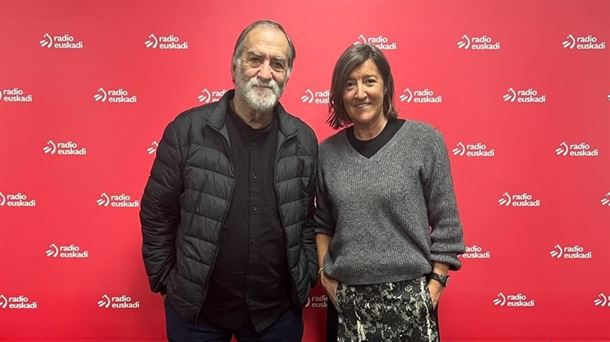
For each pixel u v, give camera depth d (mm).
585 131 1841
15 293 1839
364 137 1411
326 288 1463
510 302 1862
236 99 1370
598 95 1839
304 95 1833
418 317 1328
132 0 1814
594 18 1829
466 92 1835
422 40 1828
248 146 1373
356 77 1339
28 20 1806
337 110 1427
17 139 1815
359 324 1366
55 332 1855
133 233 1852
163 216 1391
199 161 1323
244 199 1341
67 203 1834
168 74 1823
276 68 1320
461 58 1832
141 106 1826
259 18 1822
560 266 1858
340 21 1823
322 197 1478
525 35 1832
